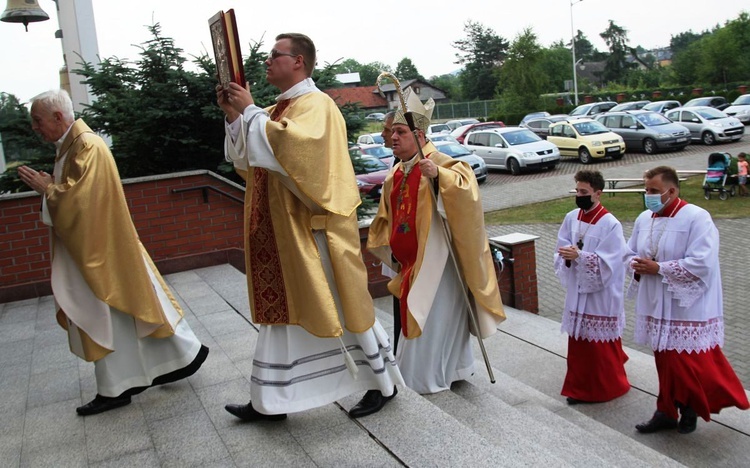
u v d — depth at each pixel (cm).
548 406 521
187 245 764
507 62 4459
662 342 489
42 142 877
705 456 464
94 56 1002
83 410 372
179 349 390
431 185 417
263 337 329
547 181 1991
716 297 488
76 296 357
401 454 308
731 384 490
